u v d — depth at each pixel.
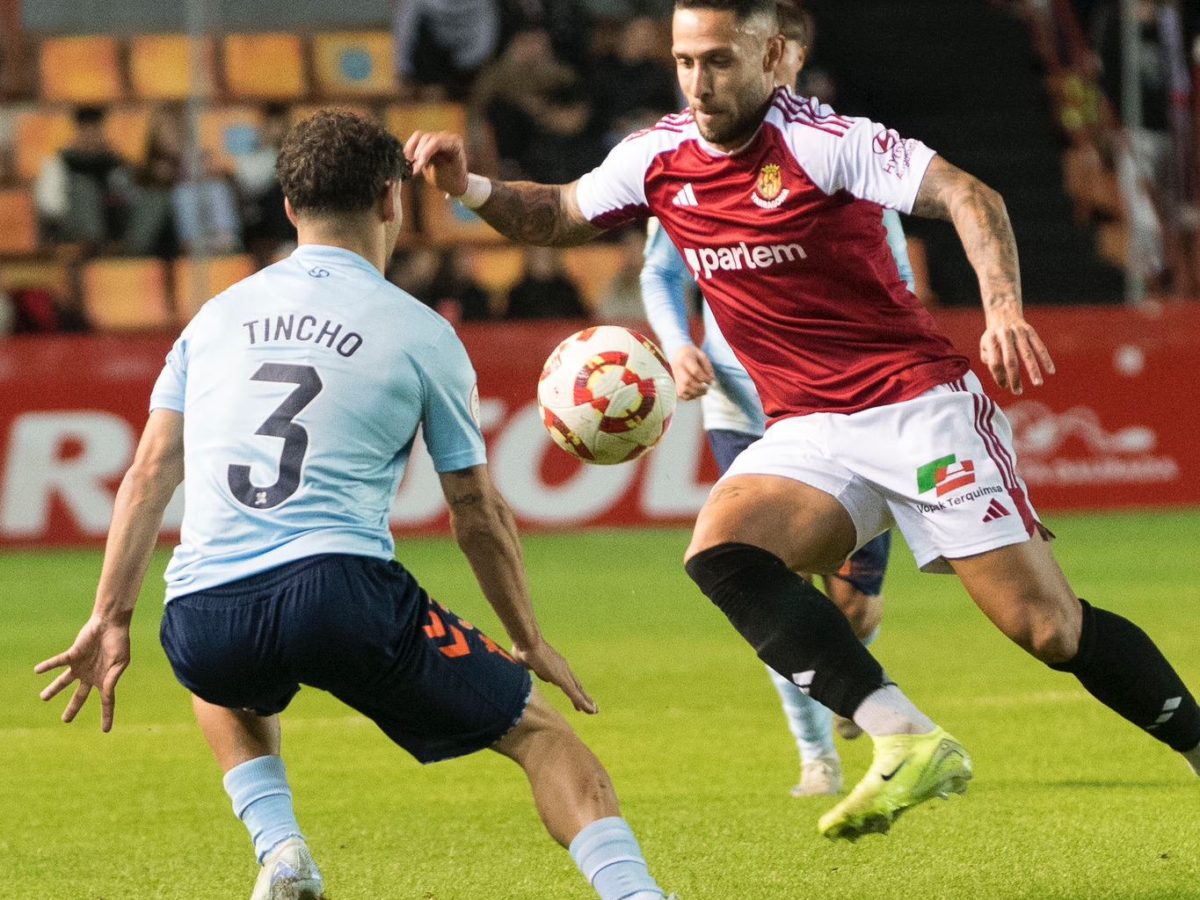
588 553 34.72
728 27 11.41
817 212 11.68
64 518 36.56
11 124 48.59
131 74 50.41
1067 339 38.62
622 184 12.59
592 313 43.62
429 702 9.87
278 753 11.23
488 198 12.94
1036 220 51.56
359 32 51.62
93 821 14.89
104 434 36.59
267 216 44.75
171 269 44.81
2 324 43.47
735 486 12.14
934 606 27.91
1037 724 18.27
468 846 13.72
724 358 15.73
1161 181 47.59
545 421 12.53
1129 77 43.19
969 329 37.56
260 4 52.06
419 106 48.62
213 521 9.95
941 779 9.99
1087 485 38.75
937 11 54.50
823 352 12.19
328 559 9.70
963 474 11.70
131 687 22.27
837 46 54.31
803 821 14.21
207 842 14.05
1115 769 15.99
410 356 10.12
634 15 50.00
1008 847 13.09
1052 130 53.09
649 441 12.38
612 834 9.70
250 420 10.00
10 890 12.52
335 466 9.91
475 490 10.12
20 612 28.67
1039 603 11.58
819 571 12.39
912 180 11.23
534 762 10.00
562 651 24.08
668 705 20.09
